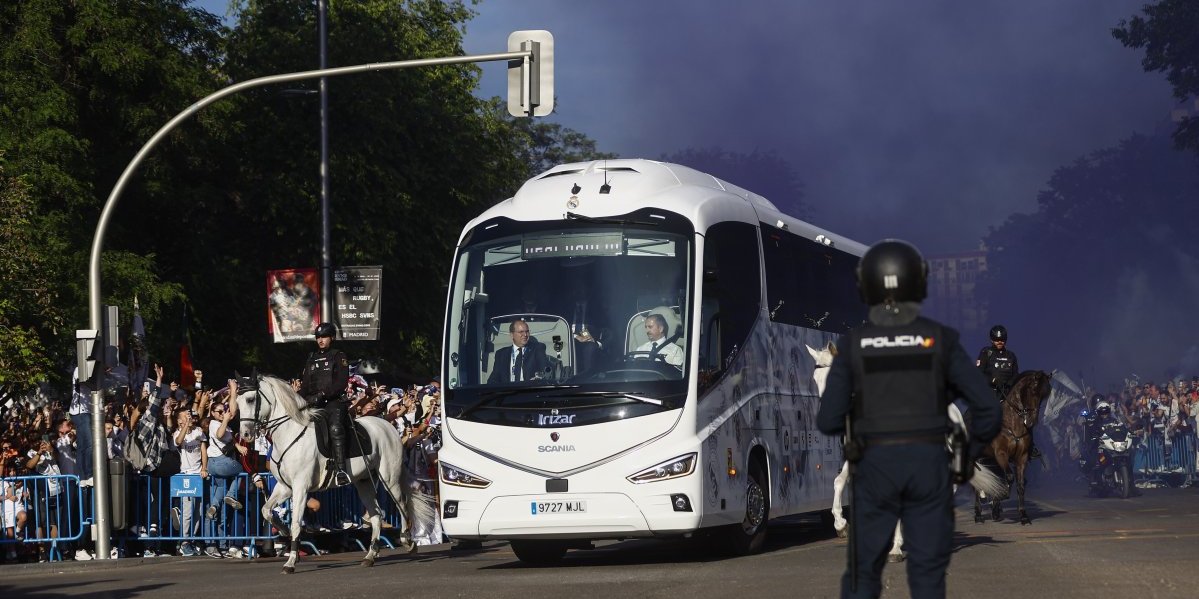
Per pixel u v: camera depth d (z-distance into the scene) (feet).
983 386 20.21
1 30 100.22
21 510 57.82
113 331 60.49
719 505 47.62
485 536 47.50
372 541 55.83
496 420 47.50
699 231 48.52
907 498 20.20
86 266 95.86
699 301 47.70
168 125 60.64
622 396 46.55
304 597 39.58
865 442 20.25
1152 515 65.51
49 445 61.11
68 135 95.50
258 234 129.08
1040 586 34.91
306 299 90.38
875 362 20.35
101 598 41.11
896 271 20.63
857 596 20.29
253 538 61.46
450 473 47.98
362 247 125.70
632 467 46.01
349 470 55.21
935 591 19.99
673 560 50.31
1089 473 90.33
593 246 48.39
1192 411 101.91
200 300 117.60
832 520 65.31
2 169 82.17
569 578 42.96
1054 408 117.60
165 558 59.06
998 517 65.05
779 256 56.59
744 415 50.39
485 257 49.39
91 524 59.72
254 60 128.98
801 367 57.88
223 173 126.21
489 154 151.23
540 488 46.65
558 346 47.60
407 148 134.00
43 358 77.92
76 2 101.55
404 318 135.13
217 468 60.59
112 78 104.42
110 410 65.82
